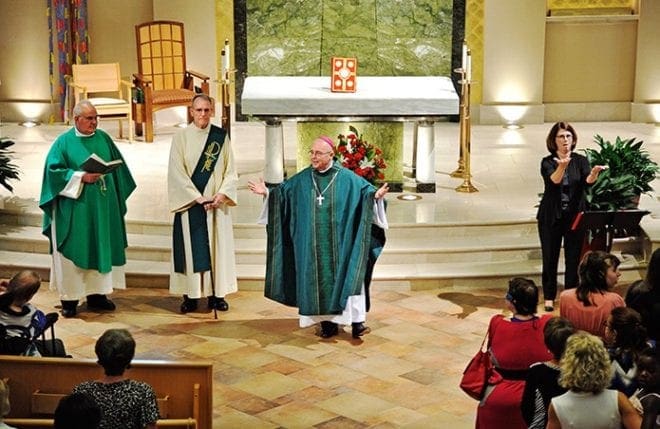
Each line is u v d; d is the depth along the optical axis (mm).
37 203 11875
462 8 16109
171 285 9859
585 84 16531
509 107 16359
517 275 10477
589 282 7066
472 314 9828
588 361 5387
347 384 8352
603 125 16250
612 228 10016
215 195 9688
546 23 16312
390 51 16297
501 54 16203
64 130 15875
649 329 6895
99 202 9695
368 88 12297
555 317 6047
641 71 16281
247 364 8734
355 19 16203
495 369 6539
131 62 16406
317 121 11914
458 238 11117
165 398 6617
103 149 9805
